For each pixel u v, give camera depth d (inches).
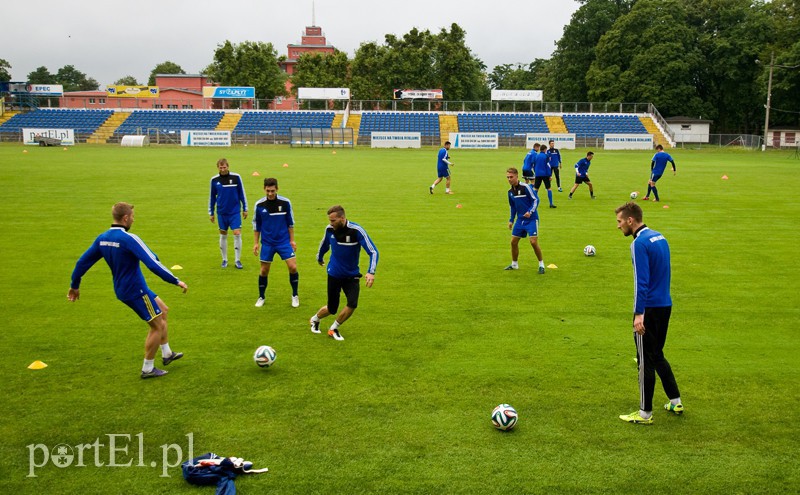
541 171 738.2
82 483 186.5
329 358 282.5
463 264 463.5
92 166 1217.4
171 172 1112.2
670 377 225.3
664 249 224.5
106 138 2256.4
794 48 2282.2
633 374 265.0
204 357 283.3
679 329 322.3
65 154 1595.7
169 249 510.0
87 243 522.6
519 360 279.9
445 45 2805.1
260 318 341.1
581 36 2918.3
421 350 292.4
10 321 330.3
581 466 195.0
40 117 2410.2
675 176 1139.9
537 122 2474.2
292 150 1951.3
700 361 279.9
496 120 2480.3
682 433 216.1
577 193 885.2
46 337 306.8
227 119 2475.4
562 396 243.8
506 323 331.3
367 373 265.4
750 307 358.9
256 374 264.1
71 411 229.5
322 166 1300.4
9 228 581.6
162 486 185.6
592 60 2930.6
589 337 309.9
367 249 300.7
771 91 2407.7
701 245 527.5
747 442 210.2
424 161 1492.4
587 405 236.5
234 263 467.8
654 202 783.7
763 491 183.0
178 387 250.8
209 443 207.6
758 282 412.5
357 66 2856.8
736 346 298.4
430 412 229.9
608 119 2475.4
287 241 358.3
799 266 456.1
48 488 183.8
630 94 2642.7
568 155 1870.1
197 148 2006.6
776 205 757.3
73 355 284.2
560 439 211.5
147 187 887.7
